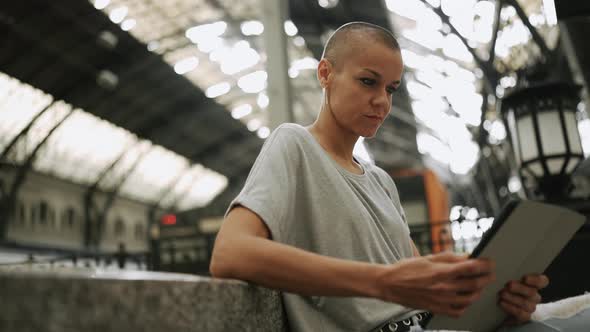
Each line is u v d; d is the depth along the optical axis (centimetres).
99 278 41
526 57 566
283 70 625
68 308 37
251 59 2134
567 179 281
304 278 74
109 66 1797
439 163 2077
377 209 109
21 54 1560
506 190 1183
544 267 94
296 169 98
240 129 2514
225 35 1984
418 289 70
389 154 2222
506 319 103
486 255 75
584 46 312
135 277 47
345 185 102
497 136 998
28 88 1658
